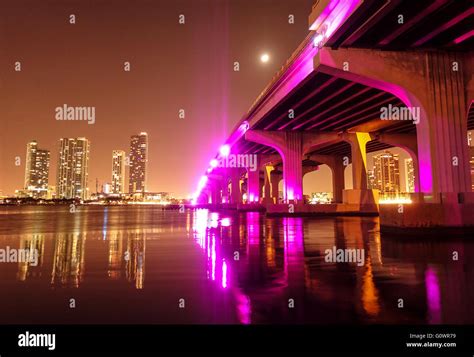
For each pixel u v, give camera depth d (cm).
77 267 1032
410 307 603
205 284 795
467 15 1672
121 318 564
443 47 2003
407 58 2027
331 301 644
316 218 4116
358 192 4616
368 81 2114
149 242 1709
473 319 545
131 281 834
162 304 638
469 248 1355
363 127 4528
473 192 1897
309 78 2686
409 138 4806
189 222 3656
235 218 4269
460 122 1972
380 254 1215
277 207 4588
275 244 1550
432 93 1983
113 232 2408
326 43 2050
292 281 816
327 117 3966
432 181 1886
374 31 1906
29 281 845
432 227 1853
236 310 596
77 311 601
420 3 1628
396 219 1906
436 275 866
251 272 930
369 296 676
